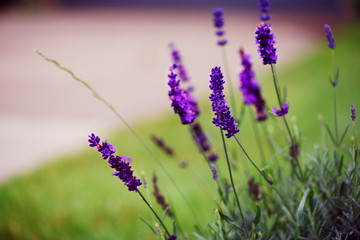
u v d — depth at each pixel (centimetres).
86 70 221
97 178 87
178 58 57
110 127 133
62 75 212
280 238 51
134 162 94
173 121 120
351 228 47
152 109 150
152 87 184
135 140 109
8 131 139
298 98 120
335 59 163
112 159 43
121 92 180
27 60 246
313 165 52
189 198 71
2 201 78
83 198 78
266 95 129
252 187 53
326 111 103
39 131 137
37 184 88
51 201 78
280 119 78
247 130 101
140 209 71
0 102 172
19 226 70
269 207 53
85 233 68
